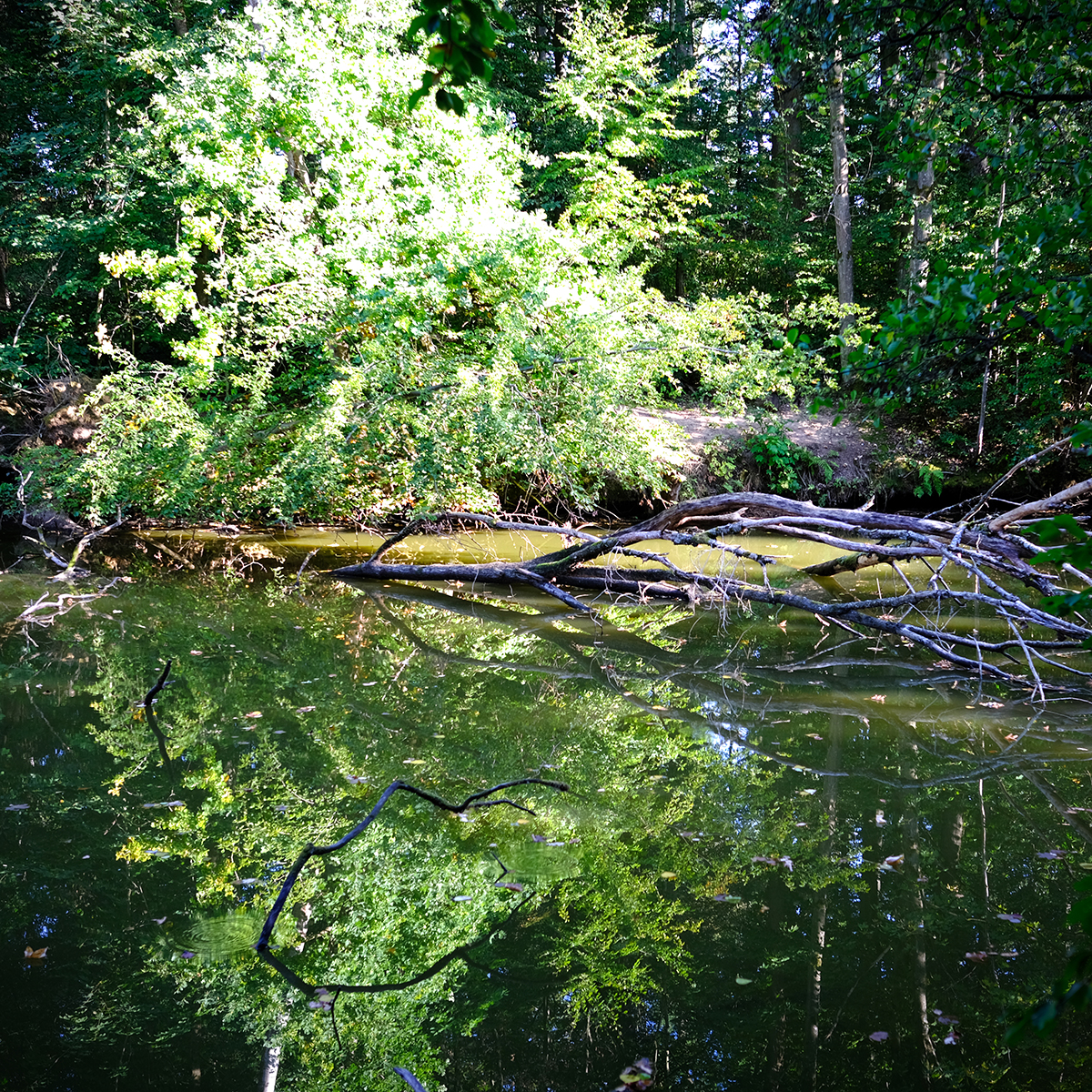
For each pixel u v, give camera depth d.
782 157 18.95
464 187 12.93
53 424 12.95
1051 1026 1.06
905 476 13.52
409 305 11.31
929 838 4.30
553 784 4.36
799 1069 2.73
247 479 11.87
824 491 13.48
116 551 11.67
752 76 20.17
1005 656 7.20
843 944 3.43
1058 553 1.40
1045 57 4.59
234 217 13.19
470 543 12.09
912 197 14.16
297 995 3.19
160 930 3.58
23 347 15.34
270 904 3.77
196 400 12.76
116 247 16.19
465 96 13.77
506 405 10.30
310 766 5.20
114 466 11.16
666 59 20.06
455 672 7.01
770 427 13.02
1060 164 5.00
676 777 5.07
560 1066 2.79
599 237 13.81
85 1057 2.85
